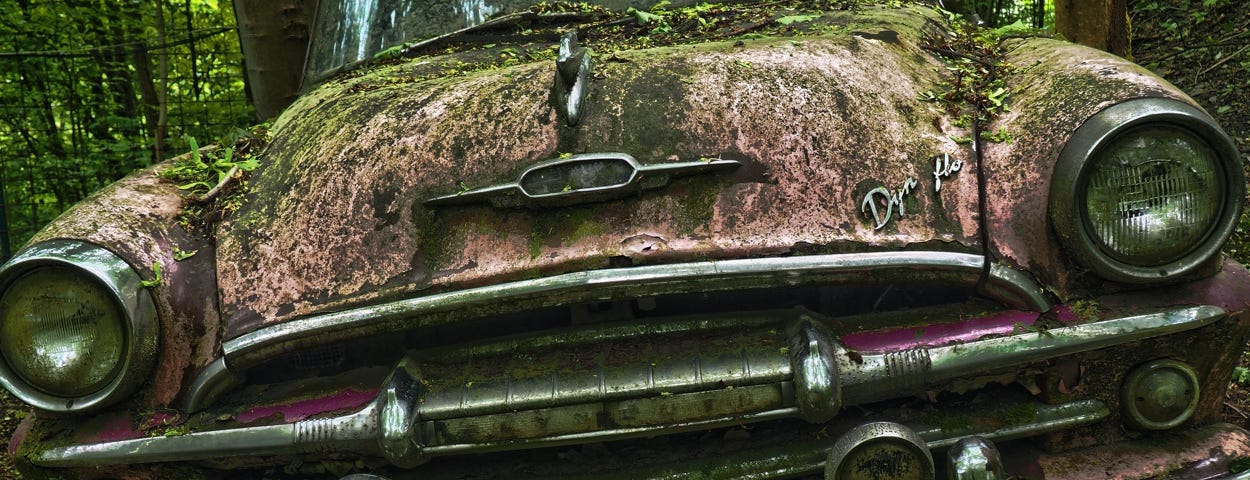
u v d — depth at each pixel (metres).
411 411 1.60
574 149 1.70
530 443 1.59
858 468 1.46
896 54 2.03
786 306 1.74
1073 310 1.60
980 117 1.78
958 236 1.63
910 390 1.60
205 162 2.10
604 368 1.60
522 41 2.50
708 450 1.66
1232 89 5.62
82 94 9.32
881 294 1.73
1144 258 1.57
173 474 1.74
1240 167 1.55
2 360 1.71
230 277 1.76
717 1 2.60
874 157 1.70
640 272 1.56
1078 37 4.46
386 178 1.78
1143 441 1.68
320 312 1.66
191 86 10.59
